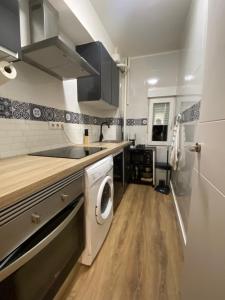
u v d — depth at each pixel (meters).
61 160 1.11
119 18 2.07
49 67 1.43
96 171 1.25
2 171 0.83
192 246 0.79
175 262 1.30
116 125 3.01
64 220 0.86
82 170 1.11
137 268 1.24
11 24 0.90
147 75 3.17
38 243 0.68
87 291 1.07
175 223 1.85
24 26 1.28
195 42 1.50
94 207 1.25
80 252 1.15
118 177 2.13
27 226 0.64
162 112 3.22
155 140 3.31
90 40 1.95
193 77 1.53
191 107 1.56
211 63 0.66
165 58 3.03
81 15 1.63
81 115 2.25
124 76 3.18
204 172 0.69
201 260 0.66
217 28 0.60
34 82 1.42
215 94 0.60
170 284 1.12
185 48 2.10
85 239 1.22
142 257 1.35
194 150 0.80
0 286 0.57
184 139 1.85
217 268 0.50
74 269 1.18
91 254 1.24
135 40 2.59
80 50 2.04
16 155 1.27
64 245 0.96
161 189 2.78
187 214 1.46
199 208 0.73
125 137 3.36
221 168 0.52
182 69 2.33
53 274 0.87
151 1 1.80
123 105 3.27
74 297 1.04
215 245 0.53
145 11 1.95
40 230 0.74
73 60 1.29
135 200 2.43
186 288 0.83
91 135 2.57
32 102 1.41
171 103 3.11
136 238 1.58
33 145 1.44
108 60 2.29
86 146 1.93
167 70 3.04
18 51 0.95
